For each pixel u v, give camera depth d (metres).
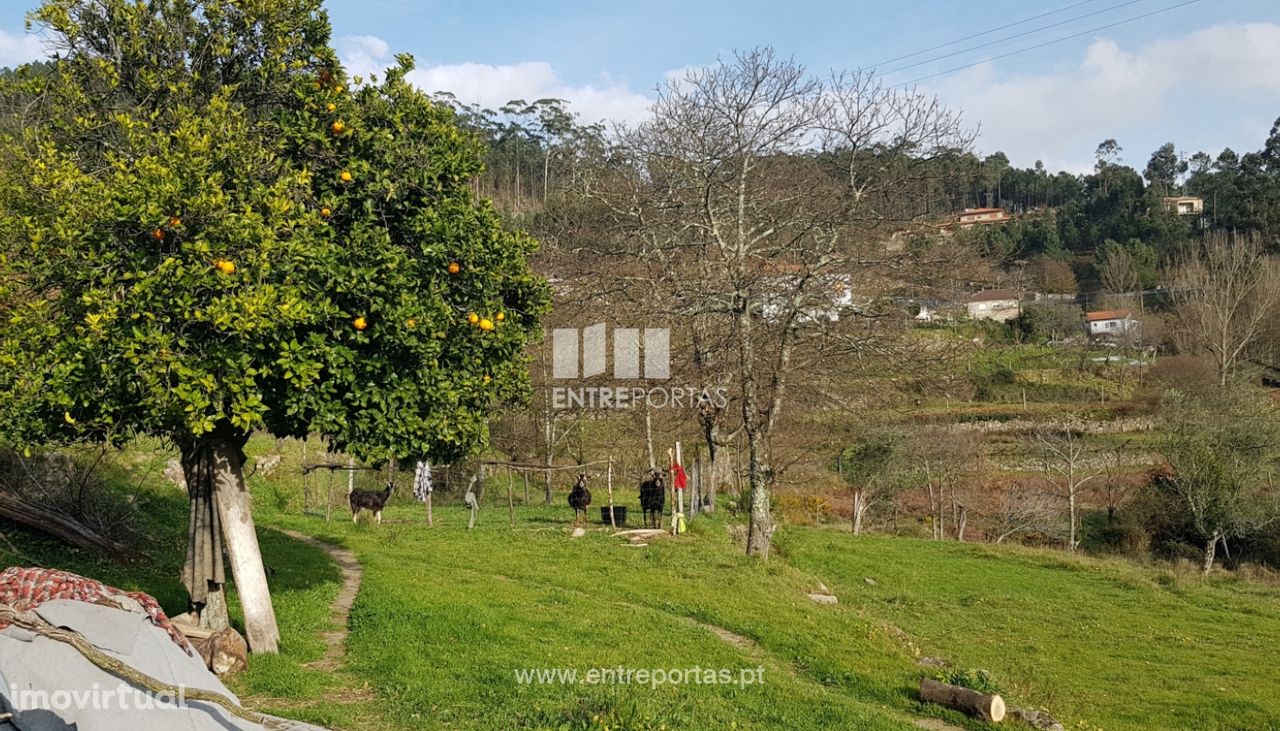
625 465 41.88
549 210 36.66
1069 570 32.41
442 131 12.72
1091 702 15.81
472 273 12.39
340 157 12.04
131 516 19.17
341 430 11.55
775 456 36.44
